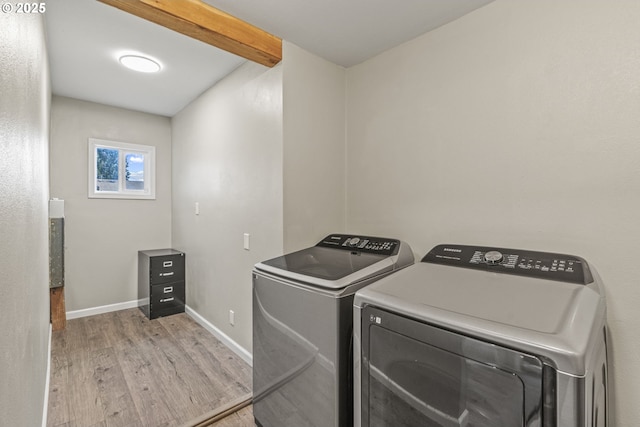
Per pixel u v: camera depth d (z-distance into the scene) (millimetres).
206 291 3145
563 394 796
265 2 1675
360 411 1255
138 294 3771
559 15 1424
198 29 1706
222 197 2818
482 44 1681
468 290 1189
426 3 1657
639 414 1239
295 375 1549
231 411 1933
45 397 1866
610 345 1298
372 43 2066
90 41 2166
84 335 2982
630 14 1252
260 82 2277
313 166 2244
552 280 1229
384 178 2180
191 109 3416
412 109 2012
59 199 3221
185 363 2490
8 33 771
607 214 1312
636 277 1248
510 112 1582
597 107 1330
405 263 1759
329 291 1388
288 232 2121
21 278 984
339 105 2396
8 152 773
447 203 1839
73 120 3361
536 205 1505
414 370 1076
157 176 3922
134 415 1884
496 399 896
